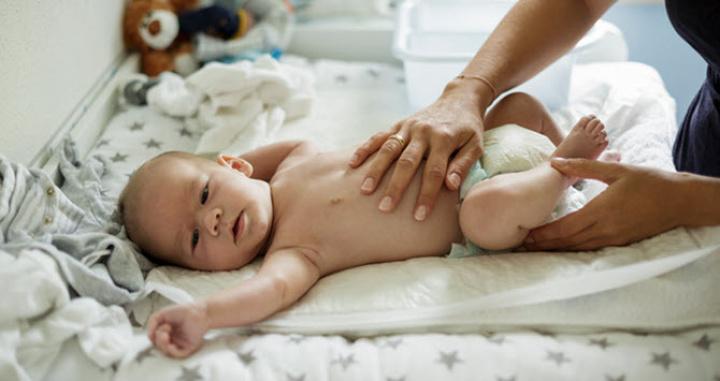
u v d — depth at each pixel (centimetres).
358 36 200
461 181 99
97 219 110
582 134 103
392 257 103
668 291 88
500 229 93
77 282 89
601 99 149
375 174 100
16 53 110
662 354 81
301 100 155
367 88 177
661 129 127
